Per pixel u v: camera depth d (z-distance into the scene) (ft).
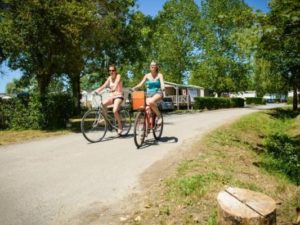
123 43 111.65
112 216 14.48
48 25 44.47
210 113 94.12
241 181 19.81
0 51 51.93
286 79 96.84
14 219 14.07
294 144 43.39
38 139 35.42
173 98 146.00
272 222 11.40
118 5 83.41
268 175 24.84
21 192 17.24
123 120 33.53
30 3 42.91
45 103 45.88
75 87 105.40
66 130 43.93
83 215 14.55
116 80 31.01
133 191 17.40
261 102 234.38
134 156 24.89
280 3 29.68
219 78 169.78
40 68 56.59
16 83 89.15
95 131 31.01
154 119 29.50
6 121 46.24
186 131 40.83
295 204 18.22
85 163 22.98
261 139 46.34
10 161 24.00
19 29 45.34
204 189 16.84
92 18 52.75
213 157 25.26
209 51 171.63
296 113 99.96
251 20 32.17
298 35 32.53
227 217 11.49
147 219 14.20
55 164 22.85
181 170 20.52
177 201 15.76
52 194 16.98
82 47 59.11
